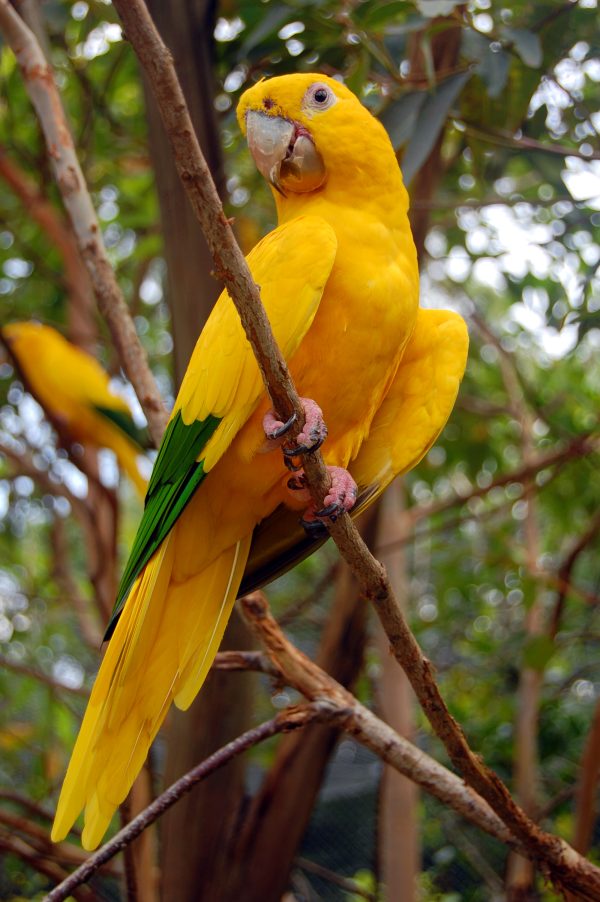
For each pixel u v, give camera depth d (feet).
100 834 3.31
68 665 5.97
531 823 3.35
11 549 5.26
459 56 3.94
